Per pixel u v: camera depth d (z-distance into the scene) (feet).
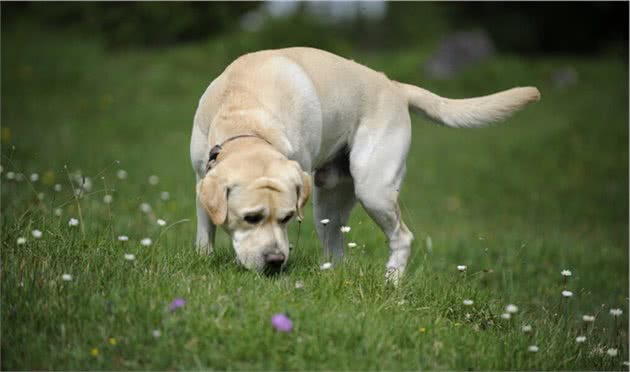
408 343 14.64
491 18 93.35
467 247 31.40
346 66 20.31
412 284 18.06
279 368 13.24
